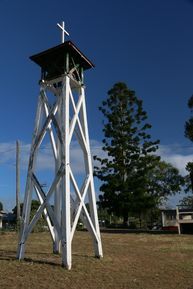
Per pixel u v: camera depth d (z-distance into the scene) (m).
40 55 12.23
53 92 12.47
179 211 28.50
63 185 10.50
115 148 39.91
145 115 40.47
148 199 38.78
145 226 48.94
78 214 11.02
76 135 12.27
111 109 41.03
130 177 39.38
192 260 11.85
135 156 39.56
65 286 7.82
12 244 15.22
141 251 13.98
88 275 9.03
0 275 8.60
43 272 9.10
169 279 8.86
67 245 9.93
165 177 52.50
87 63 12.77
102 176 39.88
